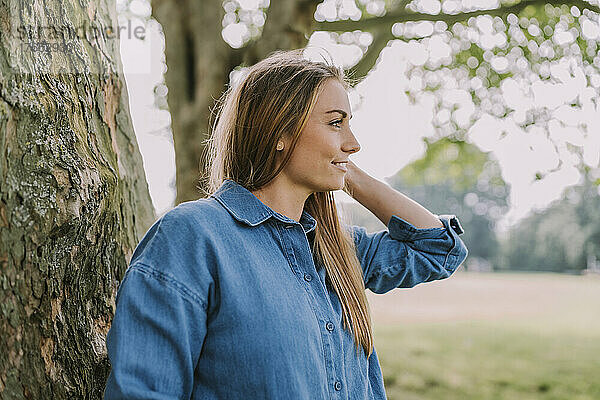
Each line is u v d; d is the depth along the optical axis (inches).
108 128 56.6
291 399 42.9
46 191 46.6
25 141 45.8
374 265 59.8
